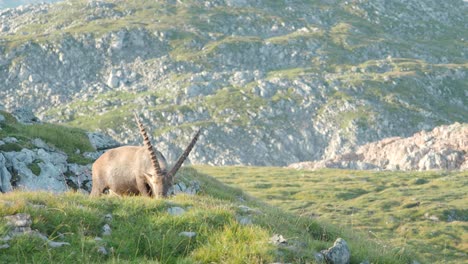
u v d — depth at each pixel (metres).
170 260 46.25
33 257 41.53
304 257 48.59
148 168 58.22
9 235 43.62
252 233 50.09
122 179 60.31
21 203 47.84
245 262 45.28
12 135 100.44
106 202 53.59
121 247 46.41
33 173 93.88
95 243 45.41
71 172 100.06
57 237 45.62
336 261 50.59
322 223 70.81
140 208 52.72
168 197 58.16
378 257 57.31
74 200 52.62
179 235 49.47
